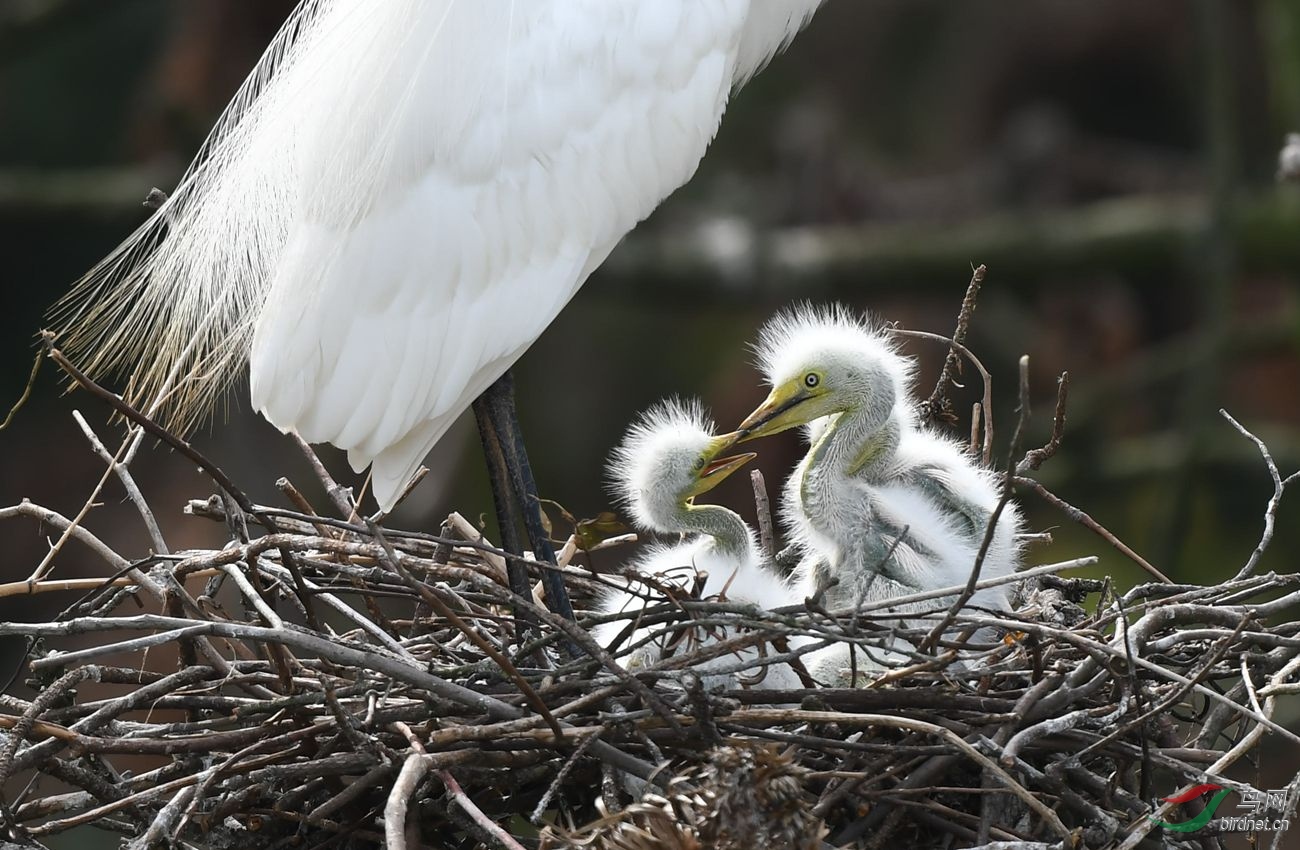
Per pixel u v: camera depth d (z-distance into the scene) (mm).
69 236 18000
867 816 5828
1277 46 16156
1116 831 5715
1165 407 20266
